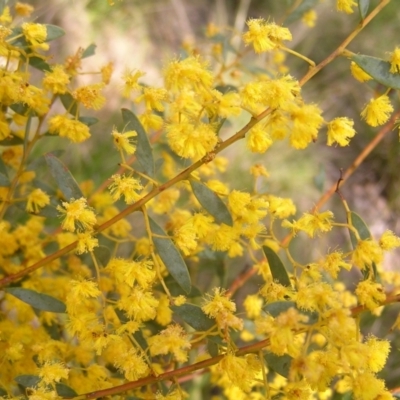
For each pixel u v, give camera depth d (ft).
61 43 2.76
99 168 2.37
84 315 1.40
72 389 1.40
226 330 1.34
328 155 2.90
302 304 1.32
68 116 1.49
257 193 1.50
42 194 1.54
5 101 1.47
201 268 1.73
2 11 1.51
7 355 1.48
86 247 1.44
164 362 1.59
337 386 1.60
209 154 1.36
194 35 3.14
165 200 1.56
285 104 1.34
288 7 1.70
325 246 2.54
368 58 1.35
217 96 1.37
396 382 1.96
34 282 1.56
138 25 2.97
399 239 1.37
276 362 1.34
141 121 1.43
